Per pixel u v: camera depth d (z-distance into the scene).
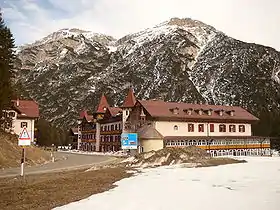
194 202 18.11
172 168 41.06
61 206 16.75
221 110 83.19
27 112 84.94
